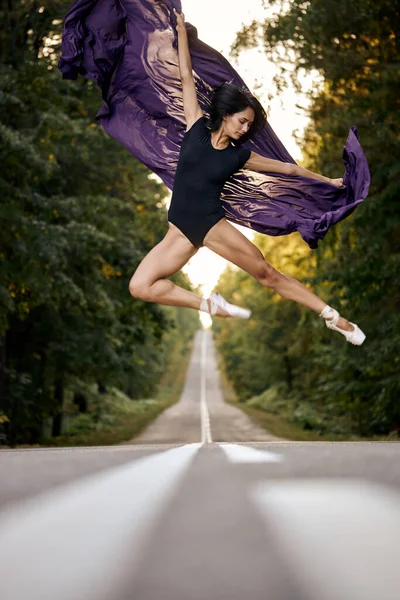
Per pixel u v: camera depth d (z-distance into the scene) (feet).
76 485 9.12
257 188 20.76
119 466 11.71
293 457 12.78
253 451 14.53
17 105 66.74
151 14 21.93
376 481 9.44
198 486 9.12
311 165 69.72
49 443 106.93
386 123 59.98
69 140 75.36
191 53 21.65
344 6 59.31
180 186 17.97
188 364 497.87
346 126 62.49
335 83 64.44
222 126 17.76
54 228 67.31
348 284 68.80
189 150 17.90
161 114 22.15
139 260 93.61
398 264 65.05
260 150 21.18
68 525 6.18
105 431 142.51
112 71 22.26
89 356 96.78
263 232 20.89
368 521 6.31
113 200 83.20
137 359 147.33
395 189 60.44
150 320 108.58
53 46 70.74
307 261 86.94
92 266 83.92
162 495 8.25
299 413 159.22
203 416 196.24
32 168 66.23
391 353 72.43
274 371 184.14
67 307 89.66
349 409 105.40
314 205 20.92
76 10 22.06
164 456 13.53
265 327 177.17
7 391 91.76
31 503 7.50
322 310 18.29
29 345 96.68
